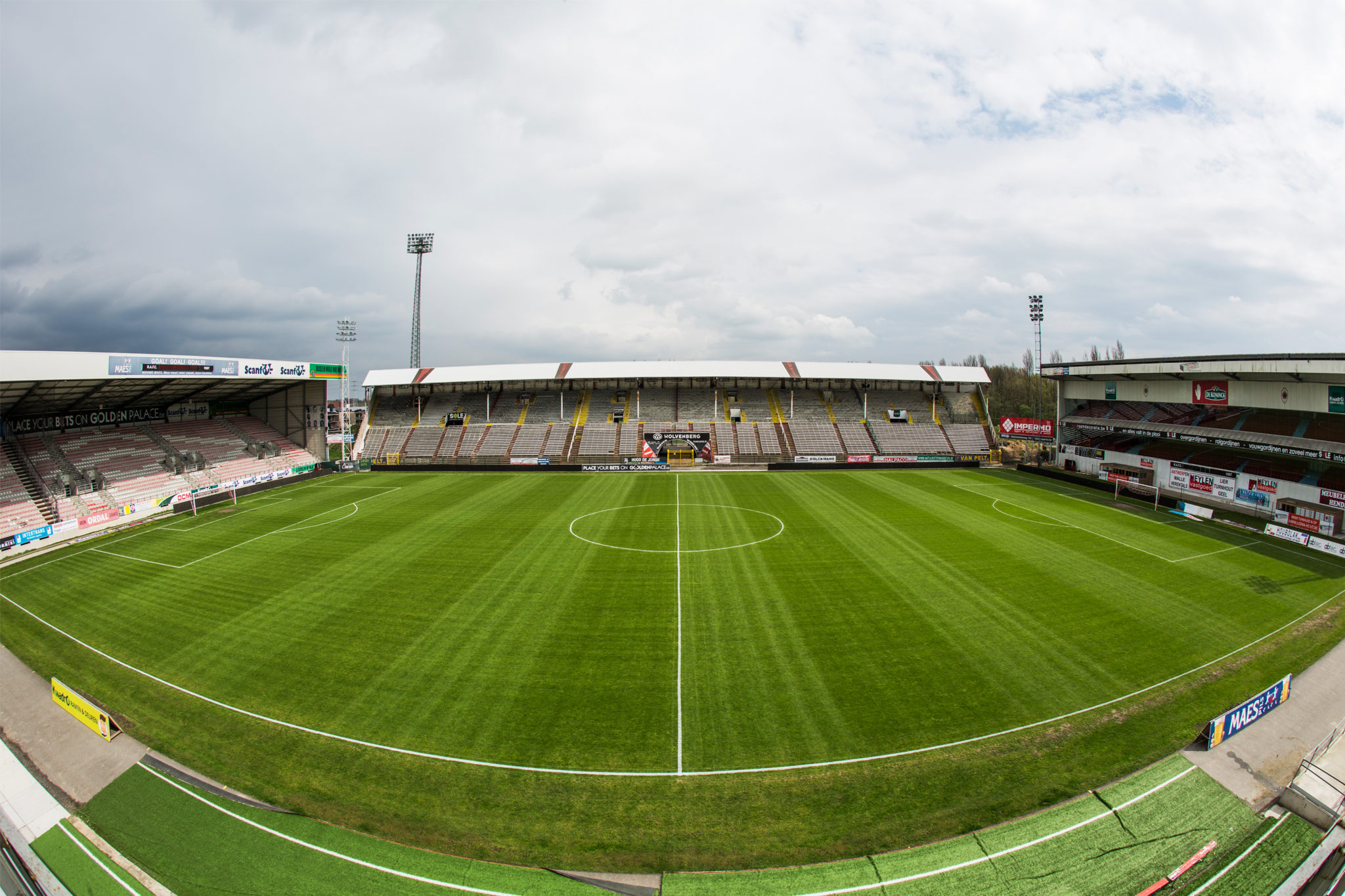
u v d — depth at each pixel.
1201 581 21.48
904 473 48.59
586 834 10.02
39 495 33.81
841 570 22.55
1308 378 31.70
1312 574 22.47
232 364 40.78
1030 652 15.90
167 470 41.16
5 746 12.95
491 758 11.83
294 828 10.27
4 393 32.09
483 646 16.45
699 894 8.91
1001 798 10.73
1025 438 51.47
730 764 11.55
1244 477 33.06
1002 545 25.95
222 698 14.22
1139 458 40.94
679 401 61.12
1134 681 14.51
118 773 11.94
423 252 67.12
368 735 12.66
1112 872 9.27
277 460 48.91
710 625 17.62
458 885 9.11
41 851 10.23
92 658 16.55
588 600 19.64
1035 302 56.19
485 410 60.41
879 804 10.57
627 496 38.12
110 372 32.97
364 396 62.75
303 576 22.53
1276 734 12.59
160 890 9.24
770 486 42.00
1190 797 10.80
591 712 13.27
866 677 14.59
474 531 28.92
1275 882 9.17
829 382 62.84
